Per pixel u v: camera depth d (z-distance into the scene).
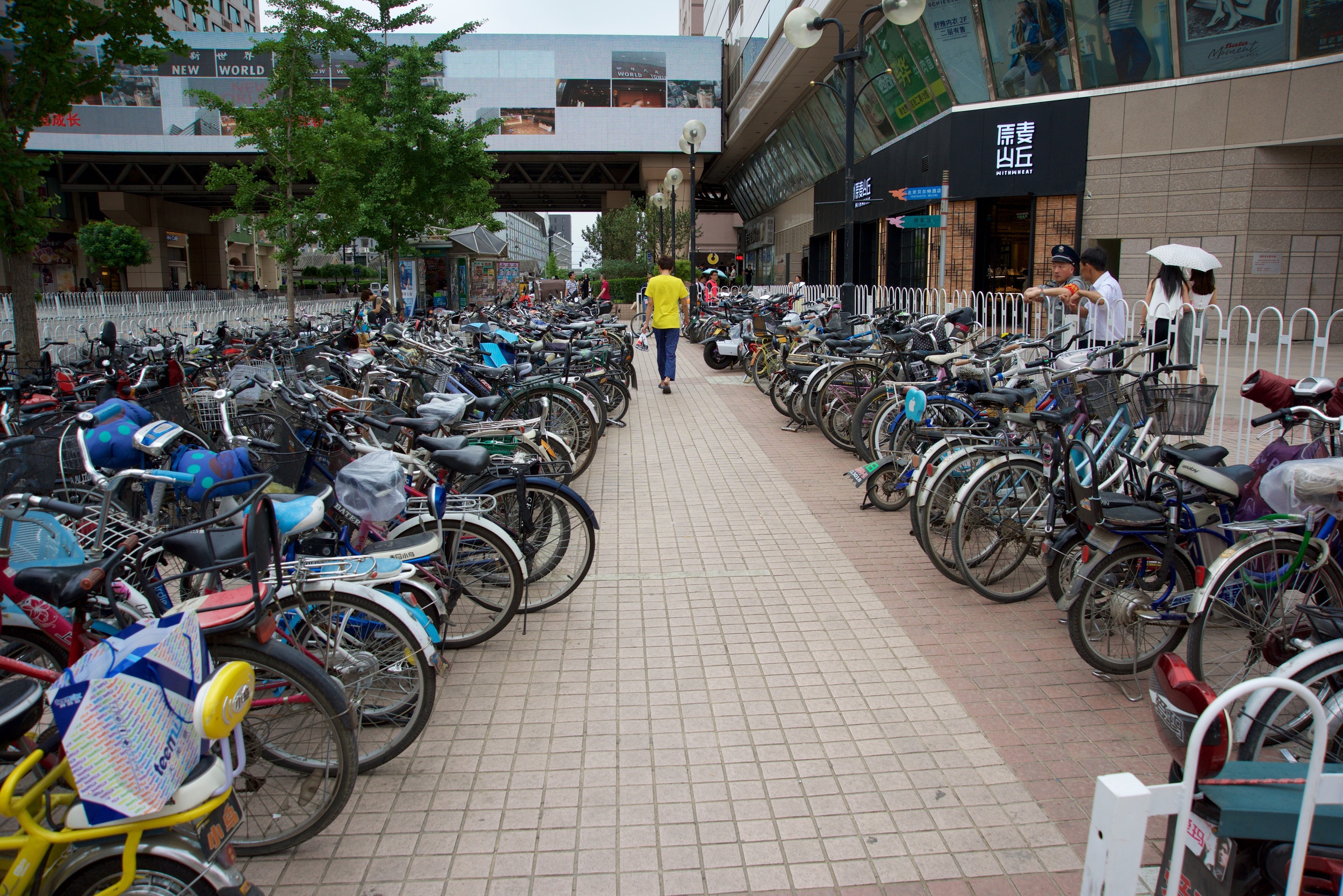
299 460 3.73
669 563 5.29
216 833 2.01
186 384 7.31
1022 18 18.06
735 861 2.63
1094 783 3.02
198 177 49.41
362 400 5.16
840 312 10.97
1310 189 16.41
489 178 29.62
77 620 2.64
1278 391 4.04
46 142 41.38
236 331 12.07
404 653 3.21
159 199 54.19
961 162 19.59
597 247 48.91
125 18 9.36
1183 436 5.40
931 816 2.84
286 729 2.93
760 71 33.59
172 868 1.96
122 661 1.85
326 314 17.34
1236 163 16.58
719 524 6.08
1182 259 6.38
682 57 43.09
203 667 2.04
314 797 2.78
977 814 2.85
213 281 63.88
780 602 4.67
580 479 7.34
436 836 2.77
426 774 3.11
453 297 24.02
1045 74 18.27
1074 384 4.32
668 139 43.72
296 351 6.41
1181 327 6.46
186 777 1.94
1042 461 4.43
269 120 15.86
